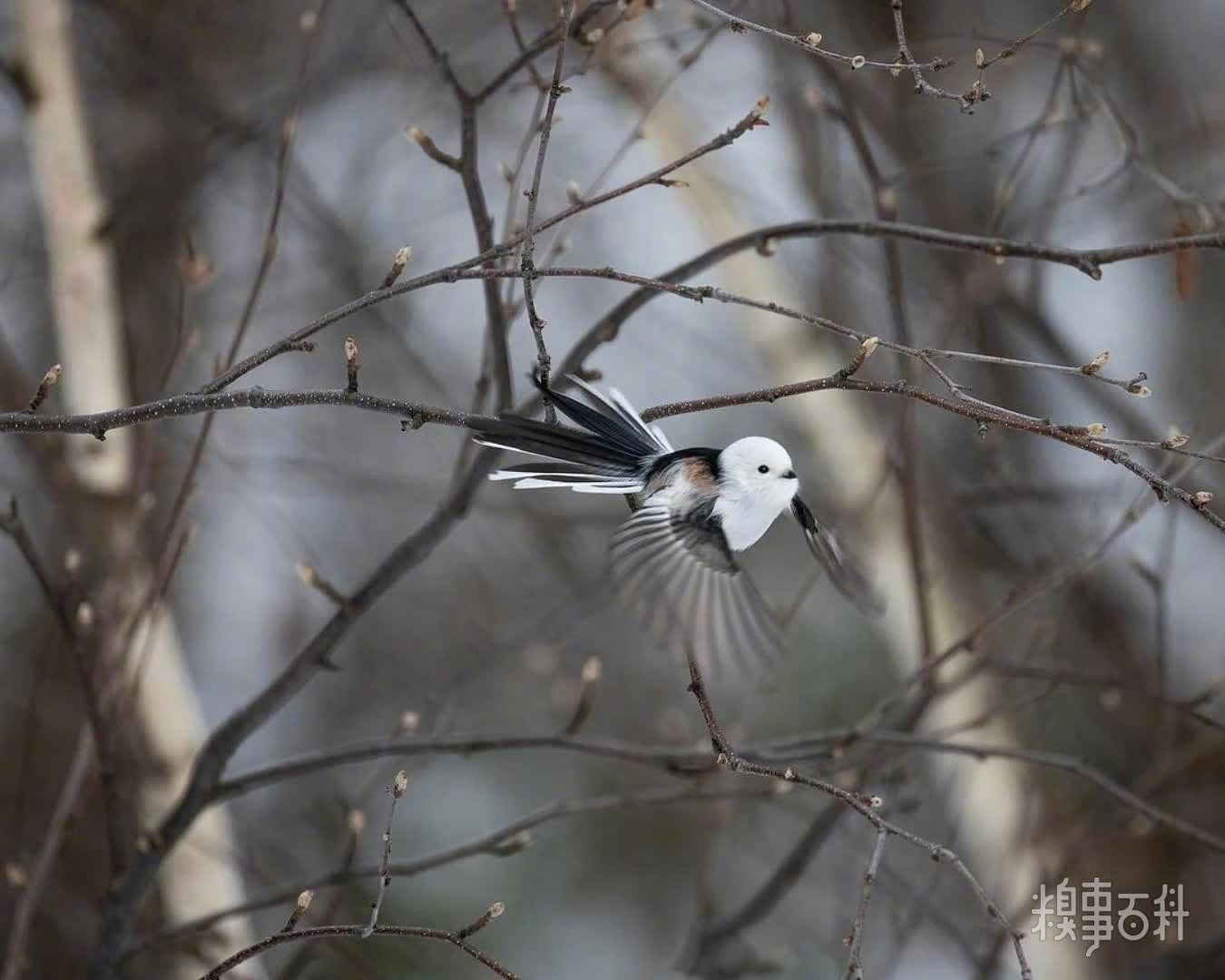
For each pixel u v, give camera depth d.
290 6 15.72
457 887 14.40
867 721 7.97
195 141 13.10
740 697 14.09
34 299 14.82
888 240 8.57
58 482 9.74
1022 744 10.91
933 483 11.43
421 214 16.61
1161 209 15.02
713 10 5.23
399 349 15.57
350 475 13.94
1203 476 12.70
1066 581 8.15
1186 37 17.19
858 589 6.25
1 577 14.38
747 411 15.44
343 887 7.93
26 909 7.65
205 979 4.98
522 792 14.85
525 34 13.92
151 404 5.25
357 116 16.45
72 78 10.44
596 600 11.30
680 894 14.49
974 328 13.27
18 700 13.48
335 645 7.29
